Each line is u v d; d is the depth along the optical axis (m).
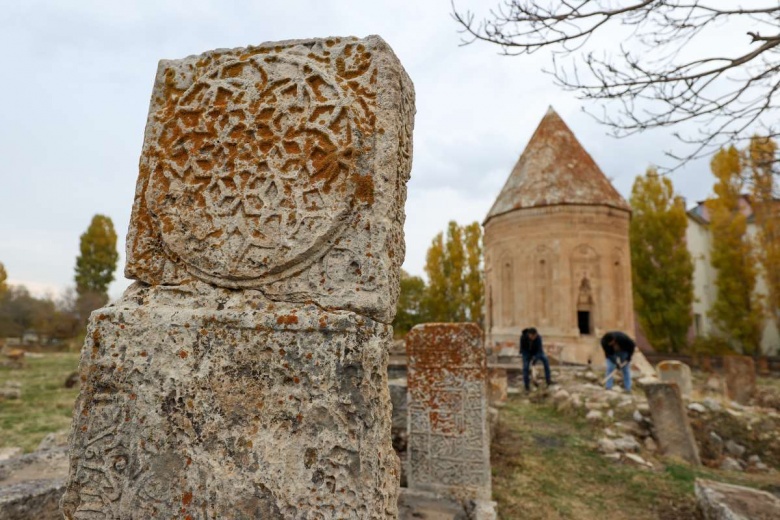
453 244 32.09
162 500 1.62
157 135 1.96
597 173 17.17
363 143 1.72
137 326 1.75
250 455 1.59
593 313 15.56
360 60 1.84
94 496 1.68
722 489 4.57
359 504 1.50
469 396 4.70
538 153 17.75
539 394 10.05
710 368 18.33
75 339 27.47
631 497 5.04
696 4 3.85
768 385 14.35
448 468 4.65
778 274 20.94
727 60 3.89
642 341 25.38
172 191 1.87
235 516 1.56
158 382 1.69
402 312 33.19
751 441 7.29
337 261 1.68
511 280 16.81
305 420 1.57
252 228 1.76
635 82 4.09
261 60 1.92
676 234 23.78
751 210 25.61
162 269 1.85
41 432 7.10
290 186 1.75
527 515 4.50
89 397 1.73
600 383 11.28
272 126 1.82
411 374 4.88
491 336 17.31
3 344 24.66
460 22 4.07
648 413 7.80
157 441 1.65
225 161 1.84
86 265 35.47
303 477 1.54
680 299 23.22
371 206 1.68
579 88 4.28
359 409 1.55
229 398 1.63
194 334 1.70
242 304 1.70
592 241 15.88
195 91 1.97
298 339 1.62
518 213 16.70
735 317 21.95
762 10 3.71
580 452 6.52
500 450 6.35
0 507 3.01
